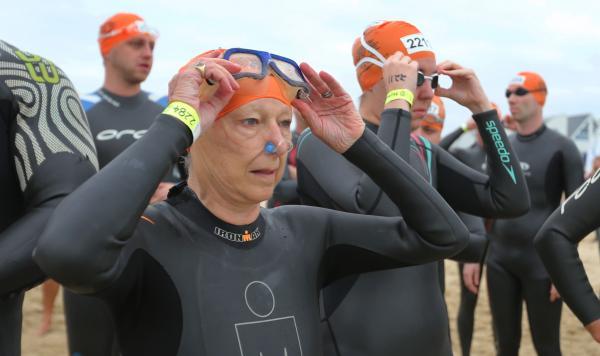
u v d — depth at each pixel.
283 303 1.52
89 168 1.62
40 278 1.49
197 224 1.49
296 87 1.48
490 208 2.63
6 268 1.43
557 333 4.61
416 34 2.48
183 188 1.55
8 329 1.61
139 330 1.43
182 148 1.36
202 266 1.45
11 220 1.59
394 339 2.21
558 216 2.32
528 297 4.66
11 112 1.55
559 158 5.02
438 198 1.67
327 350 2.23
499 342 4.82
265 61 1.45
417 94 2.49
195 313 1.41
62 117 1.63
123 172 1.29
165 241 1.44
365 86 2.55
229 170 1.45
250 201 1.48
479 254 3.15
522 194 2.61
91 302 3.28
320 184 2.38
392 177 1.64
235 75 1.41
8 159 1.56
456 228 1.67
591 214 2.26
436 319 2.32
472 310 4.93
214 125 1.45
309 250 1.64
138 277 1.41
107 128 3.94
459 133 5.54
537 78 5.17
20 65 1.60
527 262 4.68
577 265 2.29
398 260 1.68
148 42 4.01
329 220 1.73
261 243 1.56
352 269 1.75
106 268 1.26
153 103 4.19
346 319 2.23
